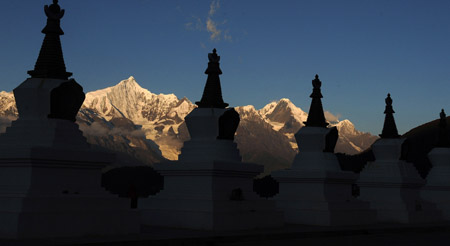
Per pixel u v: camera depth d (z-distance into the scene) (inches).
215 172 1167.6
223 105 1274.6
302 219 1406.3
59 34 1000.2
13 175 908.0
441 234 1359.5
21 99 956.6
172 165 1211.2
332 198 1443.2
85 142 980.6
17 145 928.9
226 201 1164.5
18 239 837.2
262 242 1035.3
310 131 1492.4
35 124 936.9
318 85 1549.0
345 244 1052.5
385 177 1635.1
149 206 1230.9
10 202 866.8
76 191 941.2
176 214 1171.9
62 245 788.0
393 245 1061.8
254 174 1264.8
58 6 1005.8
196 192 1186.0
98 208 948.0
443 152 1852.9
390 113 1731.1
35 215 857.5
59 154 907.4
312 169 1462.8
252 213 1199.6
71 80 962.7
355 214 1455.5
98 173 978.7
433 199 1839.3
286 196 1470.2
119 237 924.6
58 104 954.1
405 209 1595.7
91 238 891.4
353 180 1519.4
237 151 1254.9
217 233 1059.9
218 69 1279.5
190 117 1240.8
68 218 895.7
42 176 900.6
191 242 955.3
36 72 976.9
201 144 1222.9
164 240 916.0
